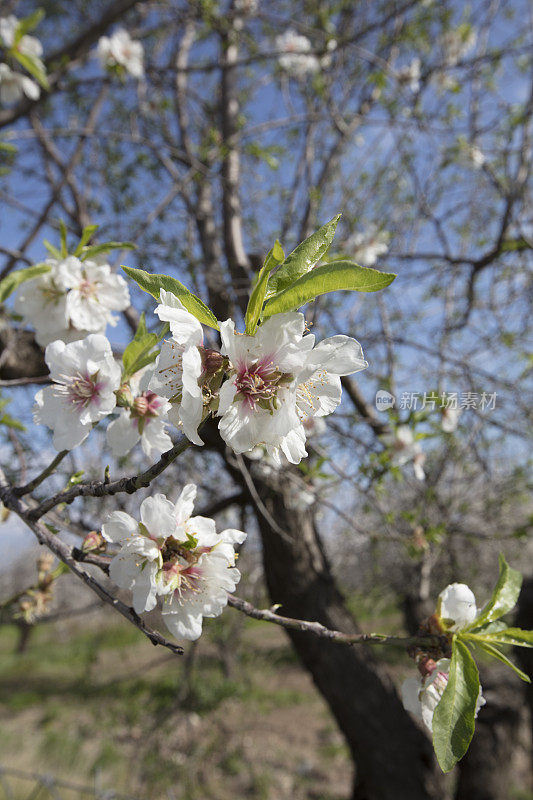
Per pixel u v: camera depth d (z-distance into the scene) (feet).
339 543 17.83
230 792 25.89
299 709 36.04
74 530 6.39
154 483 13.44
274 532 13.16
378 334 13.01
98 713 32.65
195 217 14.96
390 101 16.24
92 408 4.35
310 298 2.99
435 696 4.14
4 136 10.85
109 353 4.40
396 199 17.79
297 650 13.57
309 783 26.91
